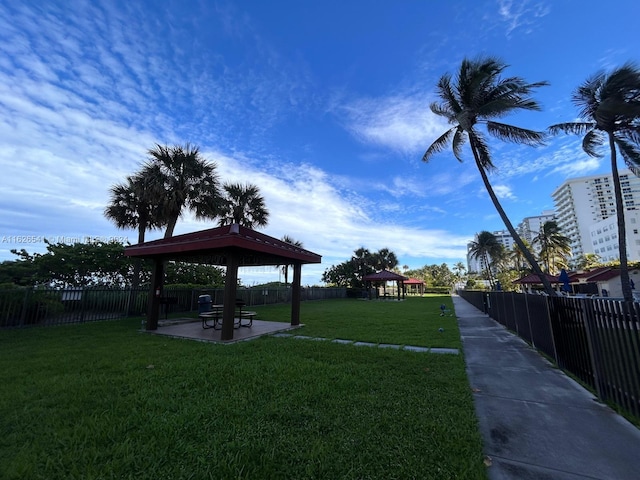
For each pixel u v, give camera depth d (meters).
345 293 35.84
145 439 2.56
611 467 2.22
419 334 8.27
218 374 4.41
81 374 4.39
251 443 2.49
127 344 6.69
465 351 6.34
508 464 2.27
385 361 5.24
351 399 3.47
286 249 8.95
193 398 3.48
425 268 88.75
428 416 3.04
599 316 3.70
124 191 15.81
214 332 8.48
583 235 93.12
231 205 20.33
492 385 4.16
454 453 2.36
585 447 2.51
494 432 2.79
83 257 14.30
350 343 6.93
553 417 3.12
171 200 14.44
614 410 3.29
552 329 5.42
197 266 19.03
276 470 2.14
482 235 50.06
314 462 2.24
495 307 12.07
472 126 14.13
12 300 8.83
